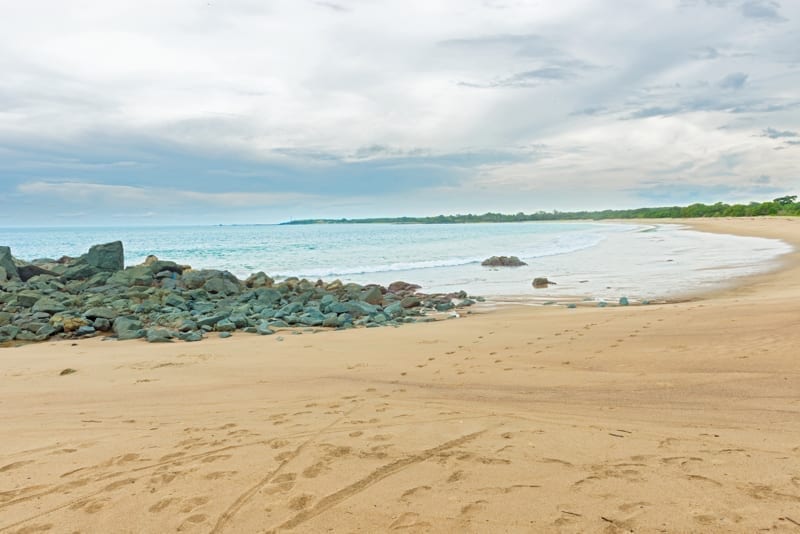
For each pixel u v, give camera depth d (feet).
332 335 38.50
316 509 11.94
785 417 16.88
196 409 20.71
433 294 67.51
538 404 19.66
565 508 11.43
